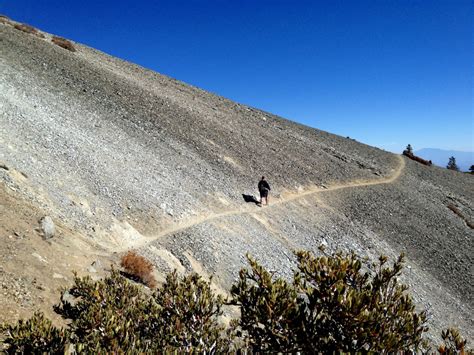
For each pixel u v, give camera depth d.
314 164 40.09
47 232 10.34
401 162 66.44
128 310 5.75
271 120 58.69
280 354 4.46
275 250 19.27
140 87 39.88
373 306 4.21
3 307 6.65
